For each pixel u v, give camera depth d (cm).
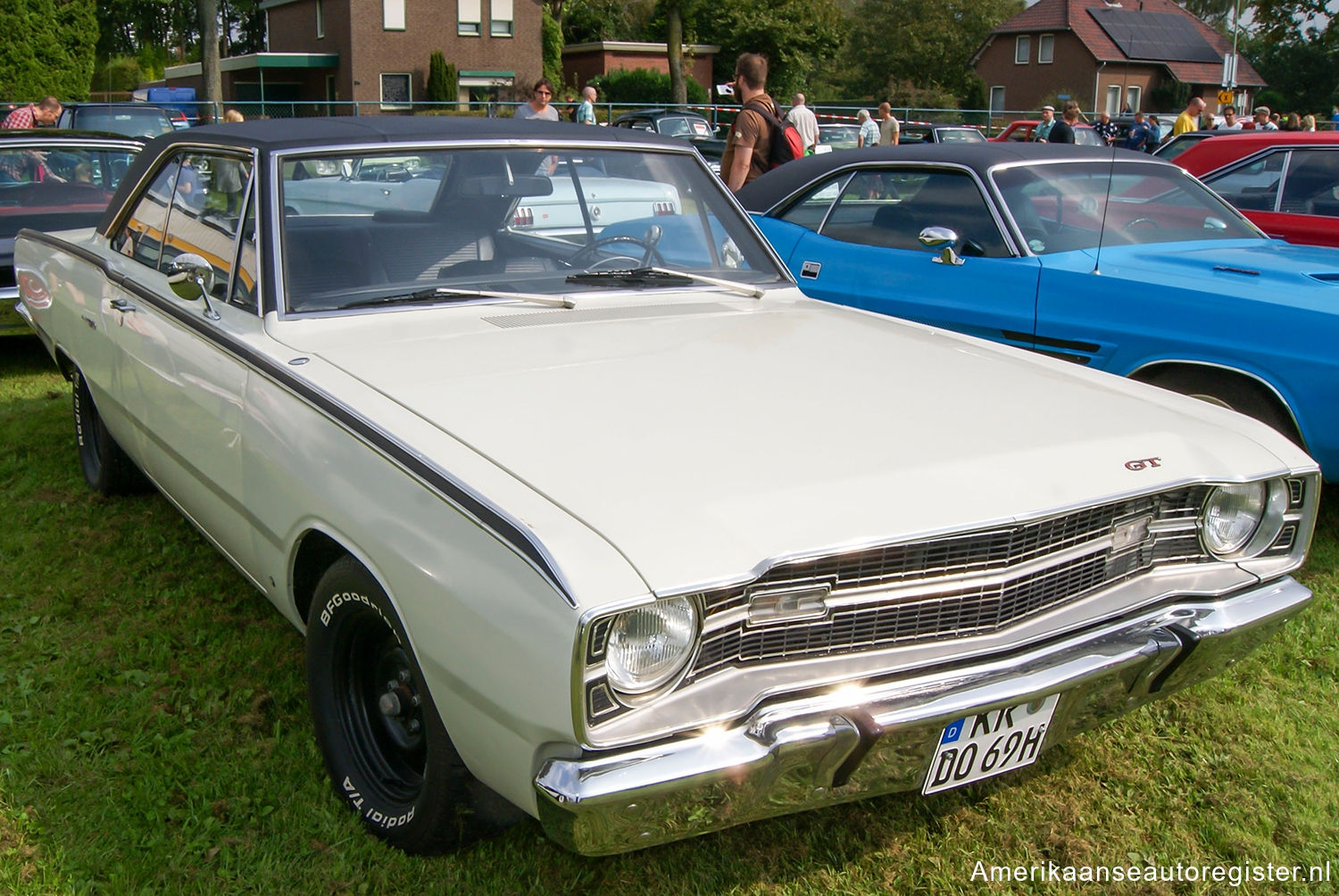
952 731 211
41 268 466
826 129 2383
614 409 237
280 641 342
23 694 304
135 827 253
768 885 243
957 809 272
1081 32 5022
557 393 245
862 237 553
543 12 3928
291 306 287
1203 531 248
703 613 190
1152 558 245
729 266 365
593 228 341
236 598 370
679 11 4003
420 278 307
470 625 195
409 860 242
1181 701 320
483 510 197
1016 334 489
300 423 250
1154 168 558
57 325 445
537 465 209
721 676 197
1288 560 260
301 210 297
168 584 379
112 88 4738
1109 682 228
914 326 337
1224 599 245
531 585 185
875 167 557
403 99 3628
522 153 334
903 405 250
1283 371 411
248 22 5303
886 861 252
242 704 304
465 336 283
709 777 185
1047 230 501
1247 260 479
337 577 241
